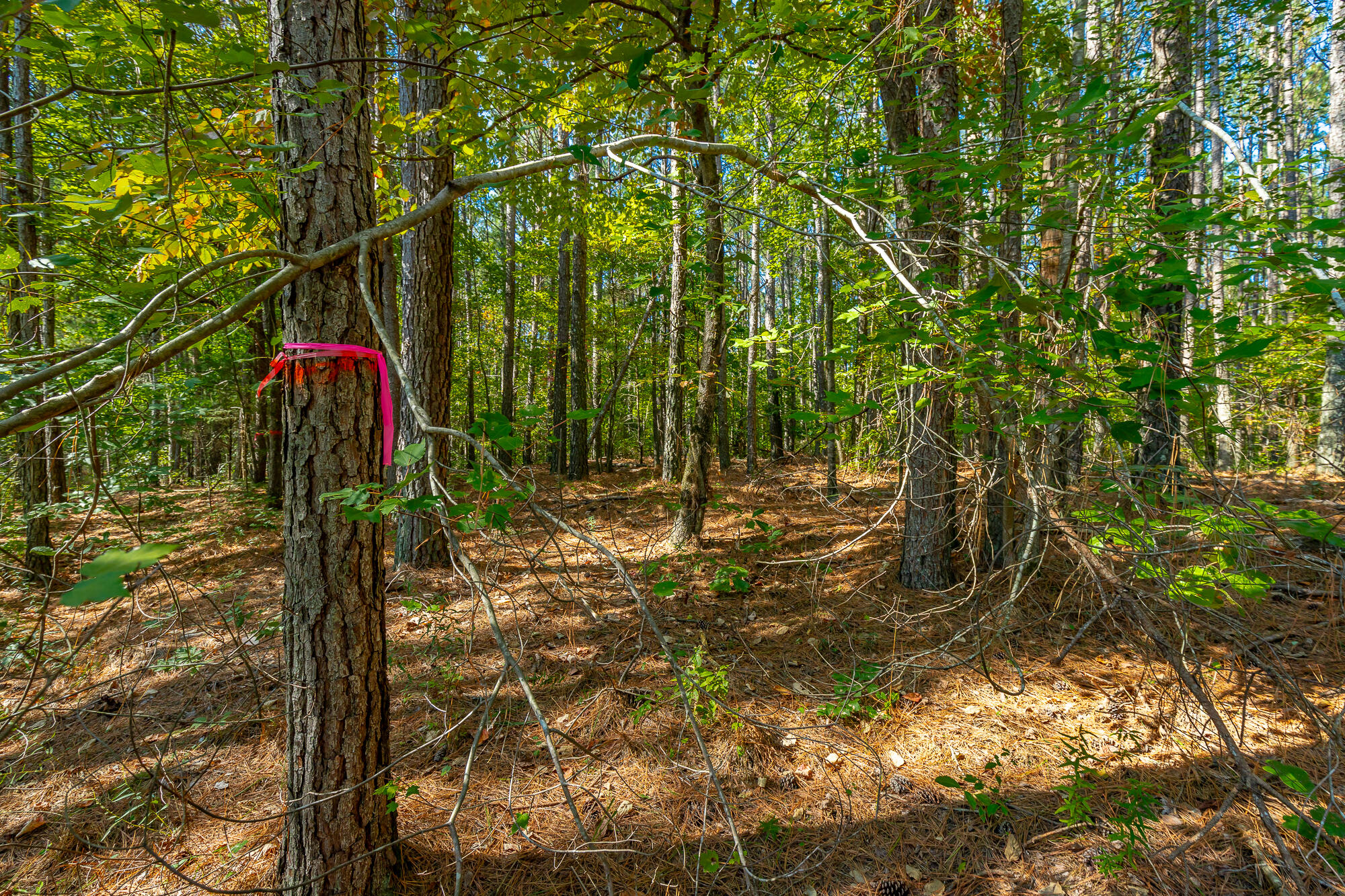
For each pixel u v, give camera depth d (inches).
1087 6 190.9
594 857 107.0
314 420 79.8
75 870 106.2
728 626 183.6
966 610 176.9
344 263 78.7
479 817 114.8
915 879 102.1
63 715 145.0
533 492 45.9
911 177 87.3
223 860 105.8
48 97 48.7
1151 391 47.1
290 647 85.4
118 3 47.0
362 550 85.3
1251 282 61.7
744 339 136.3
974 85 187.5
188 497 298.7
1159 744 124.6
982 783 115.1
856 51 117.4
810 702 145.3
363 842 90.0
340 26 76.7
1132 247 70.3
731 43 107.4
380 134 94.2
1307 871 87.2
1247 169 56.4
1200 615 82.5
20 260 57.9
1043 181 77.8
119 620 189.0
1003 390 66.4
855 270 96.3
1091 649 158.1
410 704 145.9
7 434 48.8
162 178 62.4
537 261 555.5
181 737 137.0
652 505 341.1
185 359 263.3
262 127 84.4
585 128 88.4
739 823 113.2
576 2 59.6
